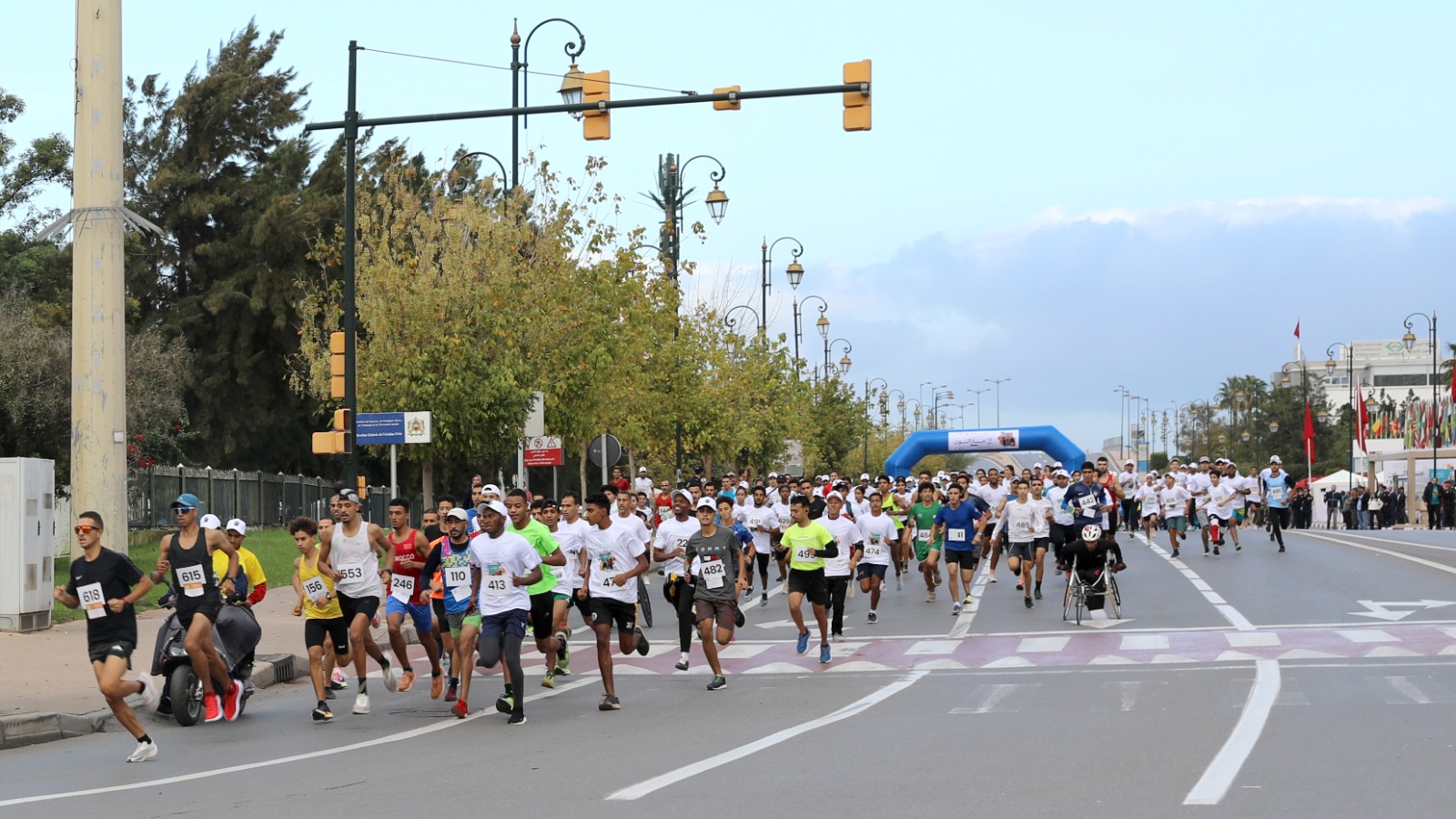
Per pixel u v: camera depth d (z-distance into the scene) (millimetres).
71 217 32812
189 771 19422
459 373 55531
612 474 79250
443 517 25938
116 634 20688
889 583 53656
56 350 55625
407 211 59750
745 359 98750
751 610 45250
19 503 34125
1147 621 37125
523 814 15453
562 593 27844
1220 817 14133
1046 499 43844
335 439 40875
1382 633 32500
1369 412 183250
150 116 109938
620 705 25406
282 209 102250
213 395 104125
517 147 60750
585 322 61812
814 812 15055
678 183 75750
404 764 19391
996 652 32031
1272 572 50656
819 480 65812
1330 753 17844
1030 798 15438
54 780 19000
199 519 24547
